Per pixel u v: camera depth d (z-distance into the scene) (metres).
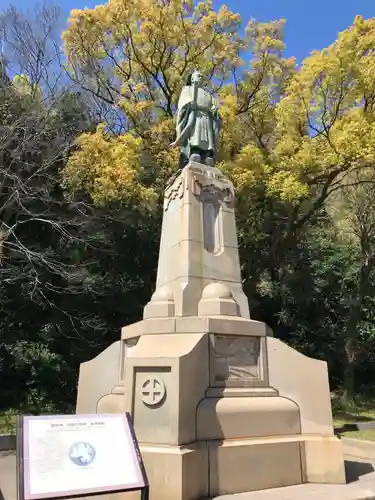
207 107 8.80
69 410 14.41
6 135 14.54
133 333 7.10
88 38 16.94
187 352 5.85
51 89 17.27
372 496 5.50
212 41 16.67
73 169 14.12
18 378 15.03
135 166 14.25
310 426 6.50
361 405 17.89
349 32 13.87
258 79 16.72
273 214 16.69
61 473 3.79
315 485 6.02
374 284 20.19
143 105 15.75
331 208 21.59
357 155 13.37
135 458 4.12
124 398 6.06
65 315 16.30
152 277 18.11
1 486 6.43
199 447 5.60
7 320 15.60
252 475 5.80
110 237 17.27
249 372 6.65
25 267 14.88
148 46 16.91
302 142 14.73
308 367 6.70
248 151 14.61
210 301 7.04
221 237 7.90
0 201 15.59
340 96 14.30
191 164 8.19
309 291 21.64
